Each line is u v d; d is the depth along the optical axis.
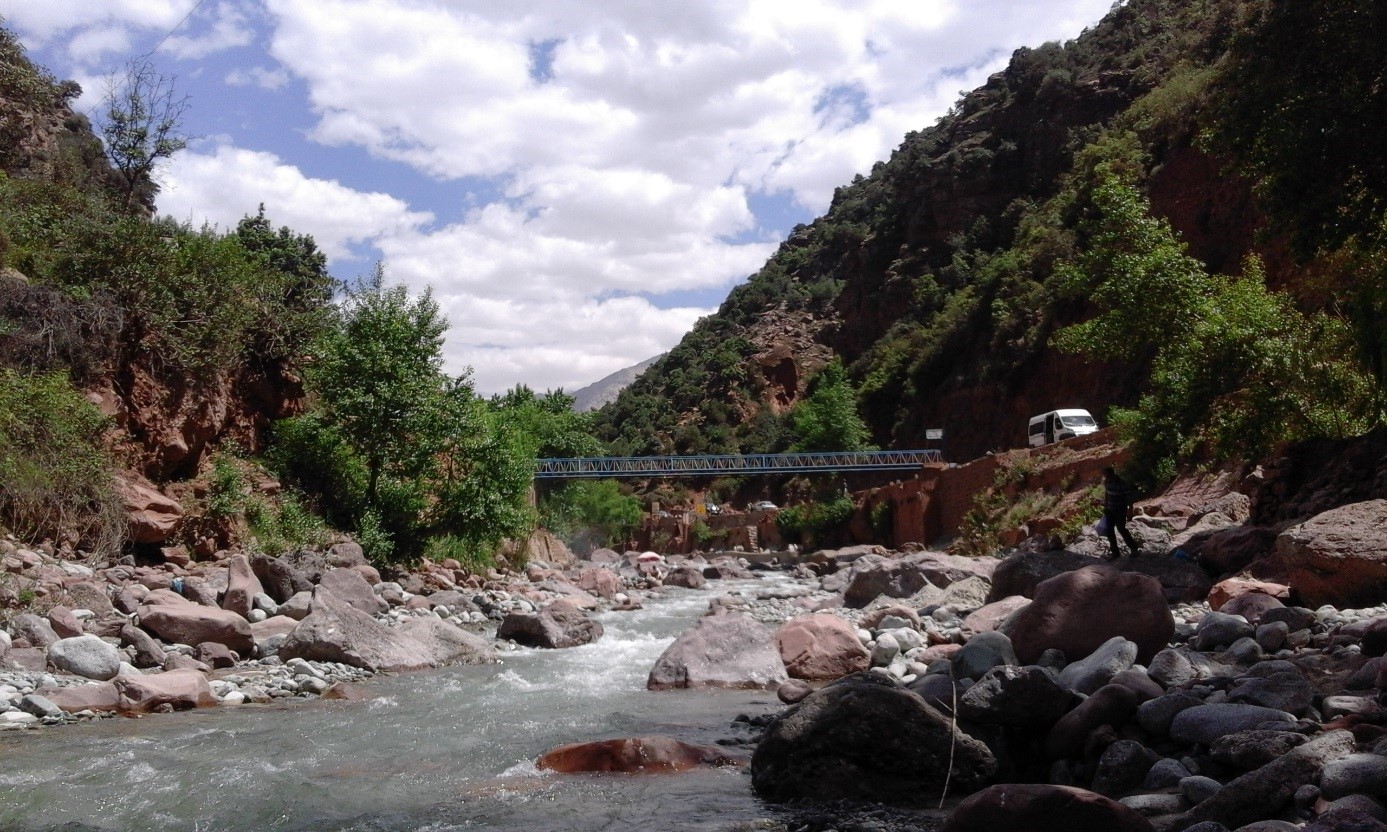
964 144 118.38
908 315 111.88
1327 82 12.84
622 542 76.12
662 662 11.28
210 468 20.55
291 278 24.25
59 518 15.78
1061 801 4.84
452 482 24.06
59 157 32.16
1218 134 14.29
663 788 6.87
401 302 22.62
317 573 16.84
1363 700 6.34
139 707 9.41
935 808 6.29
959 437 83.69
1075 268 23.36
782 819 6.08
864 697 6.70
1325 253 15.08
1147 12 114.44
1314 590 10.93
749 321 158.00
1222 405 19.81
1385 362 14.77
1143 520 20.94
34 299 17.69
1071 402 70.19
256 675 11.33
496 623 17.59
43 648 11.09
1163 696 6.59
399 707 9.84
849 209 173.50
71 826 5.98
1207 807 5.07
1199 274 21.31
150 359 19.44
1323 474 15.70
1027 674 6.92
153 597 13.45
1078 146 103.38
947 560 19.81
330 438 22.53
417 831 5.94
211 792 6.70
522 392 66.94
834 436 91.56
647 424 138.00
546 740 8.38
